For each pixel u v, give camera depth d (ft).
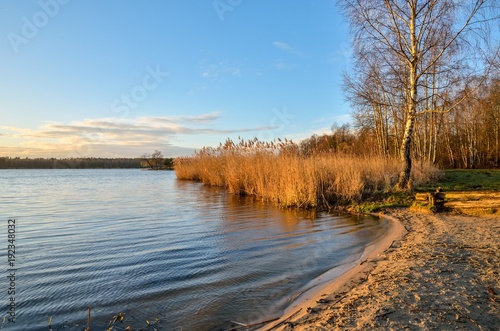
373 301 12.55
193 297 14.20
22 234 26.63
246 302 13.67
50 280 16.24
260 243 23.62
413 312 11.34
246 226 29.71
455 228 24.81
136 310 12.99
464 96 37.91
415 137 96.27
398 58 41.91
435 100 46.57
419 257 17.81
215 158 75.25
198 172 92.94
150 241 24.25
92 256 20.38
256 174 53.01
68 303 13.64
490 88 40.63
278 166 47.96
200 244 23.35
